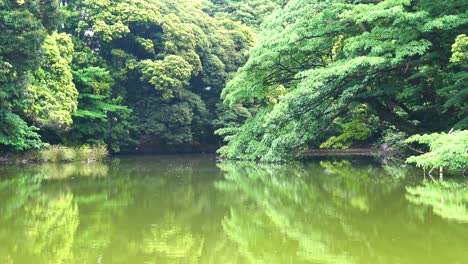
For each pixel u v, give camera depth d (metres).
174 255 6.21
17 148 20.44
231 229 7.73
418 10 13.84
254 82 18.91
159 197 11.10
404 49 12.82
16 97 18.33
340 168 18.64
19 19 16.02
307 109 15.96
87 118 26.20
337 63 14.51
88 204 10.12
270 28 17.67
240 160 23.67
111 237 7.18
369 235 7.06
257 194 11.52
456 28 13.43
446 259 5.70
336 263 5.72
